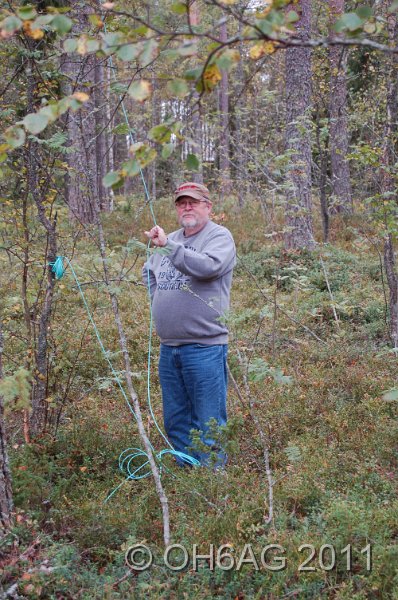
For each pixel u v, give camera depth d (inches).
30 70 161.3
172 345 175.9
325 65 415.8
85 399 213.2
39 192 174.4
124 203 158.9
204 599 114.3
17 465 155.9
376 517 132.1
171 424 181.6
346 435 184.4
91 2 144.6
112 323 291.3
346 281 358.9
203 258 161.2
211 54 78.7
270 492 139.2
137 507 145.5
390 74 260.2
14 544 120.7
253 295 348.5
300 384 226.1
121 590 115.7
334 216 545.6
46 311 175.6
